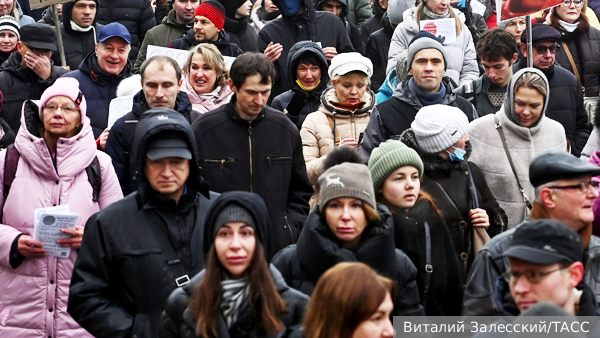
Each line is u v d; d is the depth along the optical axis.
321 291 8.11
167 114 11.13
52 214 12.26
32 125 13.09
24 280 12.60
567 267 8.62
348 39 21.12
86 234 10.91
